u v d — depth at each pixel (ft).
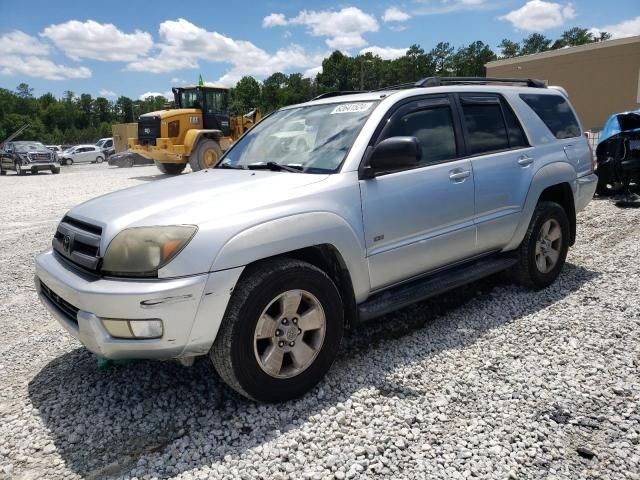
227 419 9.60
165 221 9.04
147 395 10.58
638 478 7.64
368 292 11.41
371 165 10.98
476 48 355.15
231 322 9.07
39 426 9.67
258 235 9.30
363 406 9.78
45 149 84.33
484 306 14.60
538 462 8.06
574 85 112.78
